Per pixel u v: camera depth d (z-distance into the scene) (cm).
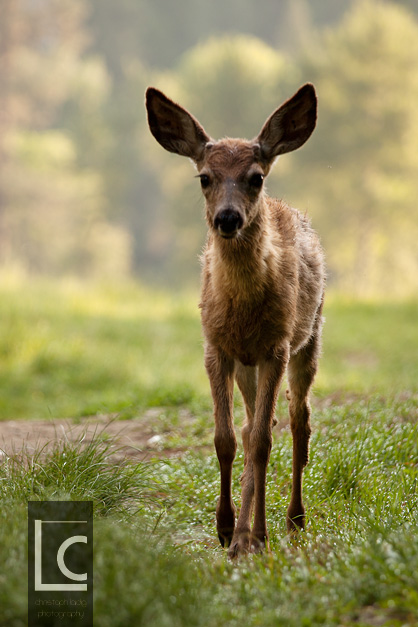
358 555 538
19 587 490
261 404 691
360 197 5809
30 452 896
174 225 6250
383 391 1159
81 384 1722
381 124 5825
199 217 6038
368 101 5841
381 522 627
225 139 723
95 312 2545
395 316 2653
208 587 528
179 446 984
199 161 740
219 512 686
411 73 5844
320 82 5906
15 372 1756
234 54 6025
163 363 1883
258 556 595
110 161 6569
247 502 686
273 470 847
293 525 717
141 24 8506
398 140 5841
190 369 1819
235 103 5800
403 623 468
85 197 6278
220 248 689
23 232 5884
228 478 683
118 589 484
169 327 2395
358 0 7144
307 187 5962
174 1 8650
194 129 736
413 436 876
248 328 695
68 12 6359
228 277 688
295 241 755
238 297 688
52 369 1812
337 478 786
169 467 865
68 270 6038
